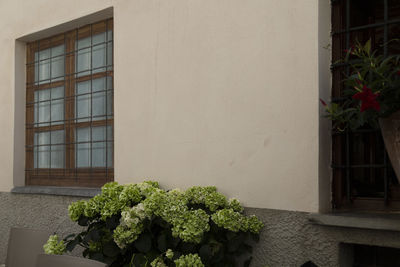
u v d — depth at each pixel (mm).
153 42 3229
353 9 2533
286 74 2533
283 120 2537
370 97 1747
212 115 2865
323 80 2445
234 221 2473
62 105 4227
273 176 2564
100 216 2805
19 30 4398
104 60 3865
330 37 2516
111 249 2650
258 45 2658
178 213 2465
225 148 2793
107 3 3566
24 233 2703
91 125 3951
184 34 3041
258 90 2650
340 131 2420
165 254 2557
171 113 3098
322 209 2398
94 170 3898
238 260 2707
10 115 4508
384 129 1860
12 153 4461
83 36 4047
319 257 2357
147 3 3275
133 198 2715
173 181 3070
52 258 2010
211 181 2855
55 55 4309
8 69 4539
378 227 2100
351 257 2410
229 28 2795
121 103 3428
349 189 2422
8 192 4434
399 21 2234
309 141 2426
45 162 4359
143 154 3264
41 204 4051
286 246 2490
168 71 3127
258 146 2637
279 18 2570
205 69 2914
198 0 2963
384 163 2299
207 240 2568
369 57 2016
